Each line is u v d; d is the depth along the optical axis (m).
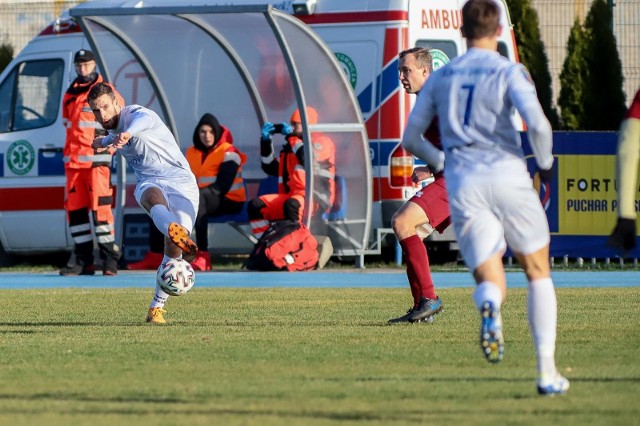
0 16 65.62
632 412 14.09
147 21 44.81
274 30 42.22
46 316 27.48
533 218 15.34
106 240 42.38
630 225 14.85
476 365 18.42
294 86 43.06
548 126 15.36
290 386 16.30
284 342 21.67
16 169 48.44
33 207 48.19
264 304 30.41
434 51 45.59
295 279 40.66
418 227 25.50
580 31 62.25
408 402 14.89
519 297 32.22
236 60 46.88
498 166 15.36
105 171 41.97
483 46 16.02
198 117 47.50
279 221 44.53
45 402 15.13
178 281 24.92
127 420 13.78
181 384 16.58
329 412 14.20
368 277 41.59
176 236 24.19
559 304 29.69
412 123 16.47
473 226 15.30
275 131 45.31
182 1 47.62
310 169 43.97
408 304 30.31
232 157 45.06
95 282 40.31
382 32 45.16
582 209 46.25
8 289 36.81
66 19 48.62
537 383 15.39
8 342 22.00
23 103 48.66
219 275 42.41
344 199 44.66
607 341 21.44
